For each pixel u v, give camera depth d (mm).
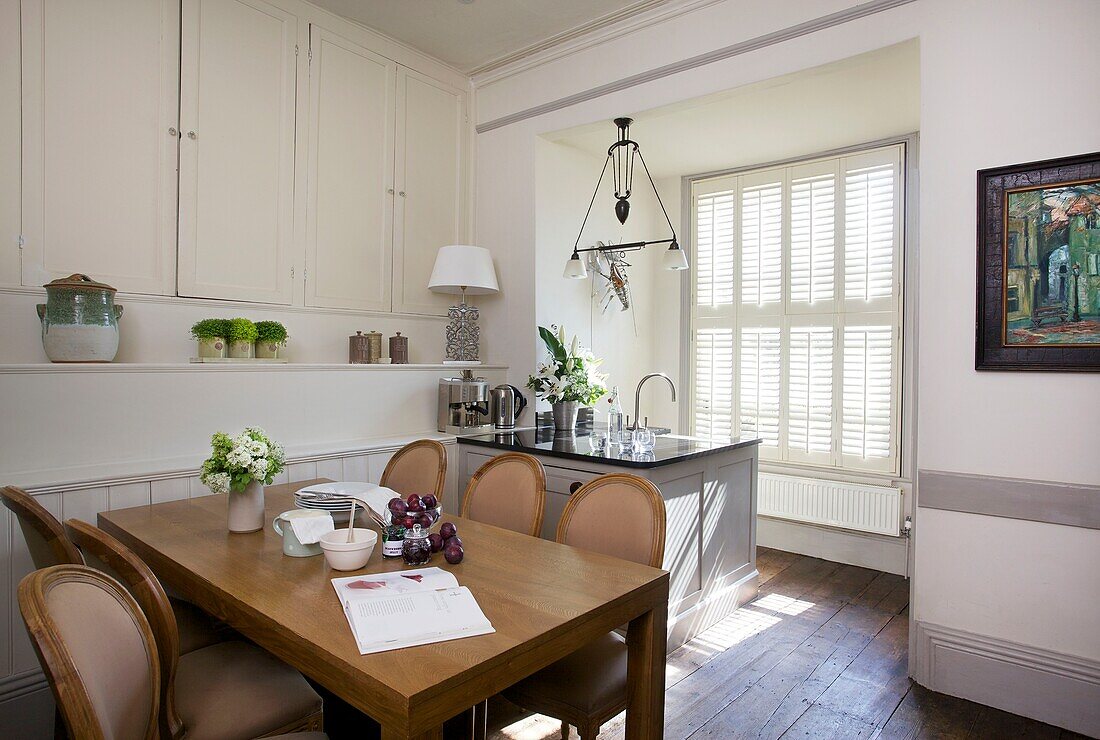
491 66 3963
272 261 3168
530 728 2264
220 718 1486
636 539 1908
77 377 2359
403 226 3748
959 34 2447
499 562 1754
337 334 3447
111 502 2309
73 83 2570
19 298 2451
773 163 4492
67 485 2195
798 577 3881
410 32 3576
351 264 3498
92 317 2408
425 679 1103
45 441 2293
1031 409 2332
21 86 2449
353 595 1447
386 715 1085
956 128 2457
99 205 2637
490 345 4082
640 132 3881
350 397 3203
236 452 1923
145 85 2760
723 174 4723
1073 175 2238
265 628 1375
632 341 4785
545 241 3916
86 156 2604
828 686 2570
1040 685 2314
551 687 1679
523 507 2252
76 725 931
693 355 4848
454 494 3486
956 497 2473
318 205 3348
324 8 3338
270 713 1545
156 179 2793
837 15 2717
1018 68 2334
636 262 4820
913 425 3891
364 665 1149
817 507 4160
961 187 2449
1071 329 2252
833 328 4227
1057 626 2293
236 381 2783
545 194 3918
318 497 2094
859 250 4133
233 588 1531
